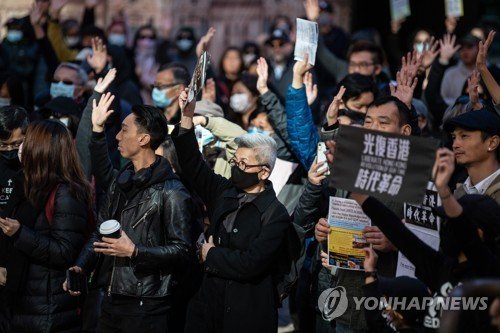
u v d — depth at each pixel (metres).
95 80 8.09
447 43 8.34
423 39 10.10
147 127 5.89
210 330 5.68
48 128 6.05
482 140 5.48
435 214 4.73
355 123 6.52
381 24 15.02
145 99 12.31
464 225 4.42
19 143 6.53
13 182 6.24
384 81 8.82
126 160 7.37
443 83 9.78
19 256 5.94
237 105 8.48
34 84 10.36
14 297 6.00
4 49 10.37
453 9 8.99
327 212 5.98
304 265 6.50
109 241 5.55
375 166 4.48
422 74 8.60
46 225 5.99
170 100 7.96
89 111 6.80
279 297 5.74
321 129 6.55
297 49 6.74
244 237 5.65
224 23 16.08
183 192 5.86
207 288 5.72
